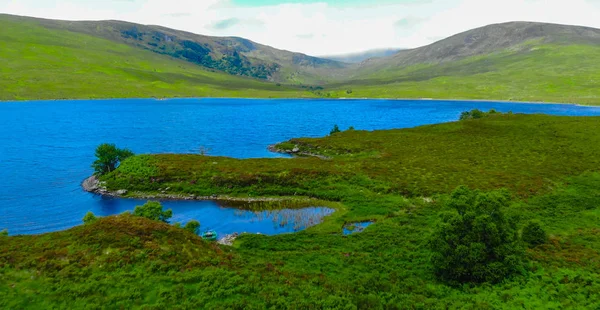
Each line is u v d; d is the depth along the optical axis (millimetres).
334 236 48719
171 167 77750
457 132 122812
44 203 67250
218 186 71438
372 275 36312
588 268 35375
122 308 27672
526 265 35781
